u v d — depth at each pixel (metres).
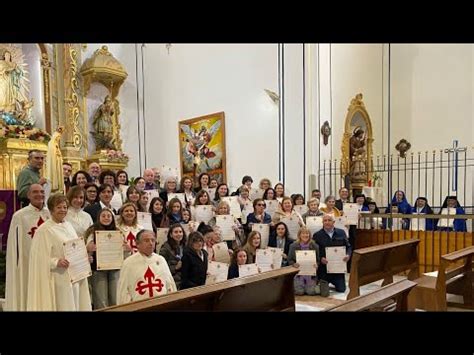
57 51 9.64
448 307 4.72
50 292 3.55
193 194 7.47
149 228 5.21
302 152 9.16
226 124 10.33
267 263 5.39
